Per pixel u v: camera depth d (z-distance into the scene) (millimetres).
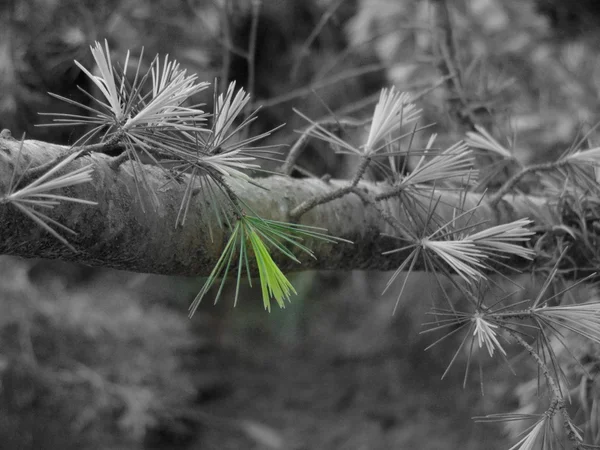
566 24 1284
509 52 1093
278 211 468
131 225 421
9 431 1277
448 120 703
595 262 551
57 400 1291
